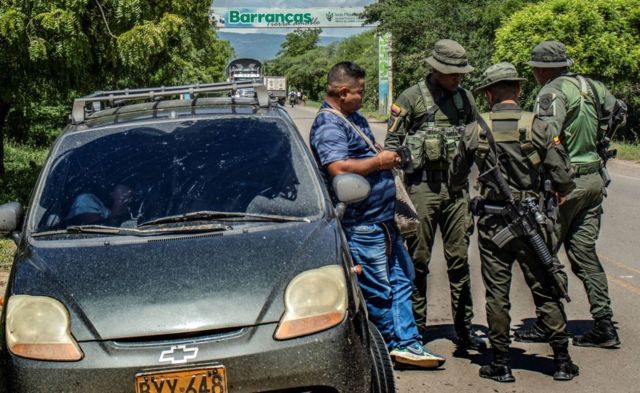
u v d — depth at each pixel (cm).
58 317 369
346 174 471
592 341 589
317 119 531
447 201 566
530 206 503
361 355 378
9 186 1402
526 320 660
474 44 3284
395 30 3859
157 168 466
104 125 504
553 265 504
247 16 6650
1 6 1141
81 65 1216
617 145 2083
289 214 441
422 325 592
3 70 1251
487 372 530
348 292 389
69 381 354
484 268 525
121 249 407
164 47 1351
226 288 376
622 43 2072
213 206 444
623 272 812
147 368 354
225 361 356
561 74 591
